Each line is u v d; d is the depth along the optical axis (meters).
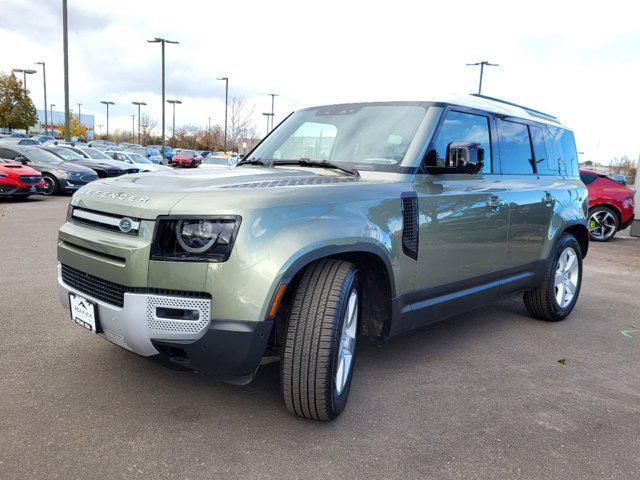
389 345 4.34
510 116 4.63
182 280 2.58
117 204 2.81
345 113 4.09
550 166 5.21
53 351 3.79
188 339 2.61
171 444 2.66
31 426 2.77
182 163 42.03
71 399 3.08
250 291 2.55
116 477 2.38
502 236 4.27
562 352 4.39
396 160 3.56
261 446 2.69
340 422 2.99
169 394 3.20
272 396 3.24
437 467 2.60
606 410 3.34
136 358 3.72
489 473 2.57
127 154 27.17
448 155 3.49
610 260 9.54
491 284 4.29
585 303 6.17
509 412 3.24
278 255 2.60
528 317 5.43
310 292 2.80
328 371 2.75
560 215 5.02
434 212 3.55
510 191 4.34
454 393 3.46
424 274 3.53
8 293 5.23
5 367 3.49
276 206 2.69
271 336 3.01
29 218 11.15
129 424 2.83
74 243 3.01
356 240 2.93
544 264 4.90
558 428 3.07
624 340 4.79
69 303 3.12
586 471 2.64
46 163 17.12
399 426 2.98
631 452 2.84
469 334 4.75
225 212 2.58
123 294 2.71
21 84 52.53
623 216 12.25
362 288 3.30
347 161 3.72
